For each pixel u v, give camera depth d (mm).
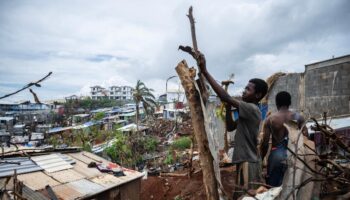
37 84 2299
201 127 2346
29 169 7383
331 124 8859
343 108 10867
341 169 2357
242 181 2600
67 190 6730
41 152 9023
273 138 3119
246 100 2818
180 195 7859
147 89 34000
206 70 2371
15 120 53812
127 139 21422
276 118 3160
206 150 2326
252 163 2533
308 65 12531
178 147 19875
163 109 47594
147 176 12000
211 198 2248
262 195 2352
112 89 111938
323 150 2979
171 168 13492
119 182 7758
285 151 2918
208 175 2291
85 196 6633
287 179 2449
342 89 10938
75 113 60688
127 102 92562
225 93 2434
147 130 34031
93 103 77125
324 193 2527
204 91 2408
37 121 55875
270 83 14531
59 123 56000
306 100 12602
